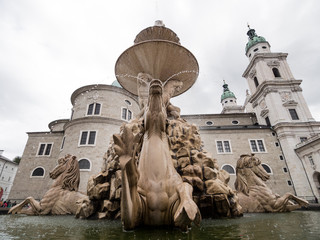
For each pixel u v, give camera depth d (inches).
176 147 275.0
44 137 1350.9
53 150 1305.4
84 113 1189.1
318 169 1127.6
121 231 140.8
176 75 425.7
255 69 1769.2
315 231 138.6
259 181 342.0
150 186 156.3
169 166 168.4
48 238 124.0
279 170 1268.5
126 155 132.3
